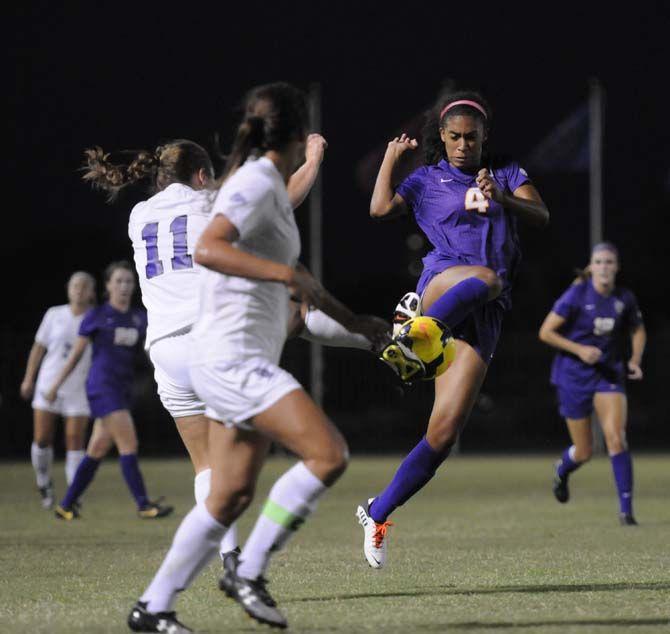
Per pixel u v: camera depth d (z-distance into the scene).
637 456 97.69
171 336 24.83
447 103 27.72
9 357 107.56
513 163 28.06
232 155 18.94
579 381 44.00
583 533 38.06
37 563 30.02
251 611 18.92
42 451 52.38
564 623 19.89
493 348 27.14
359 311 138.88
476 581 25.77
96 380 45.81
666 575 26.59
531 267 140.12
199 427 25.23
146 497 46.09
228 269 17.81
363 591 24.22
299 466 18.59
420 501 53.78
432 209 27.94
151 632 18.91
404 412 115.25
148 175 26.19
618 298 43.84
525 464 88.56
